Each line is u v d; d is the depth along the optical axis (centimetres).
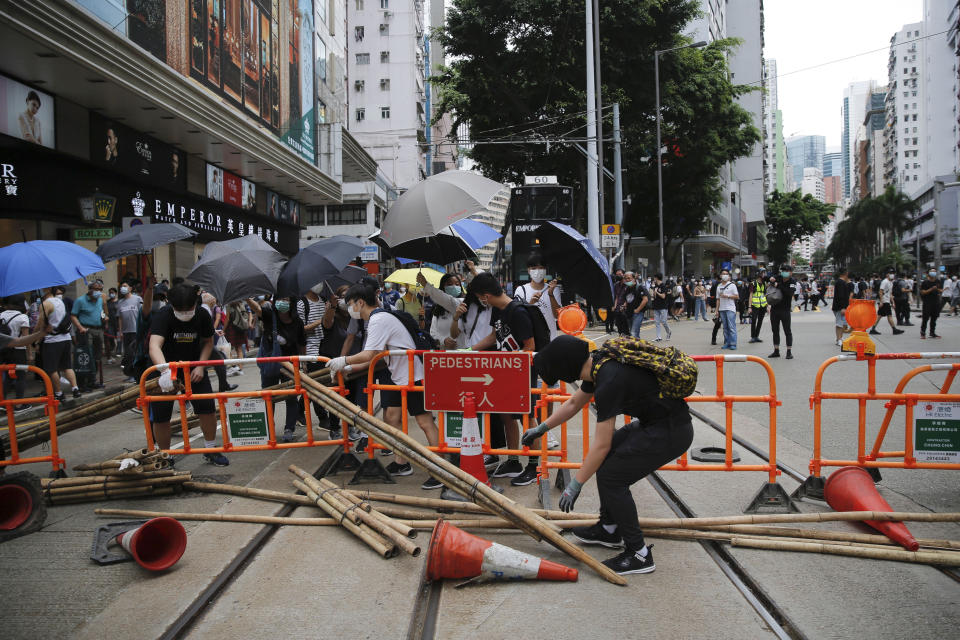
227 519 471
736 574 382
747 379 1088
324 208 4412
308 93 2816
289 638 312
